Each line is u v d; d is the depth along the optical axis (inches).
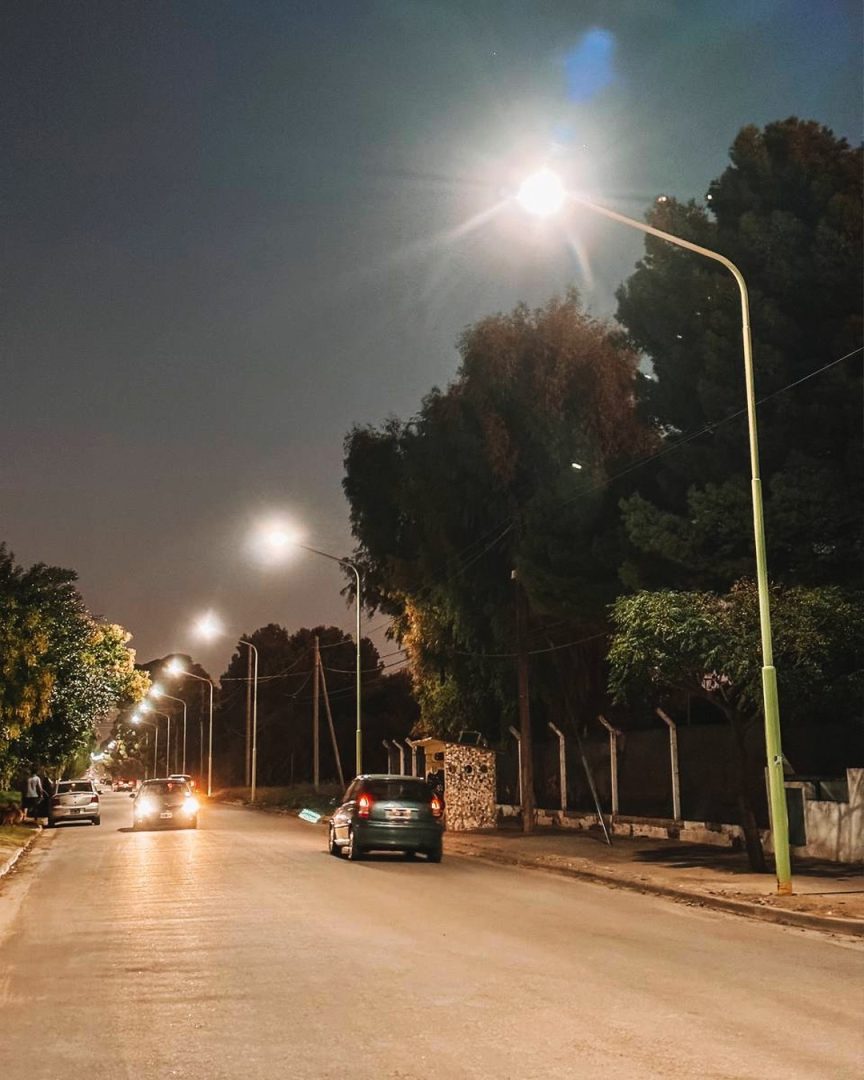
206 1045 318.0
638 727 1469.0
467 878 833.5
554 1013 355.3
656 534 1032.8
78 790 1791.3
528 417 1354.6
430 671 1701.5
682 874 818.2
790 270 1010.1
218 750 4753.9
